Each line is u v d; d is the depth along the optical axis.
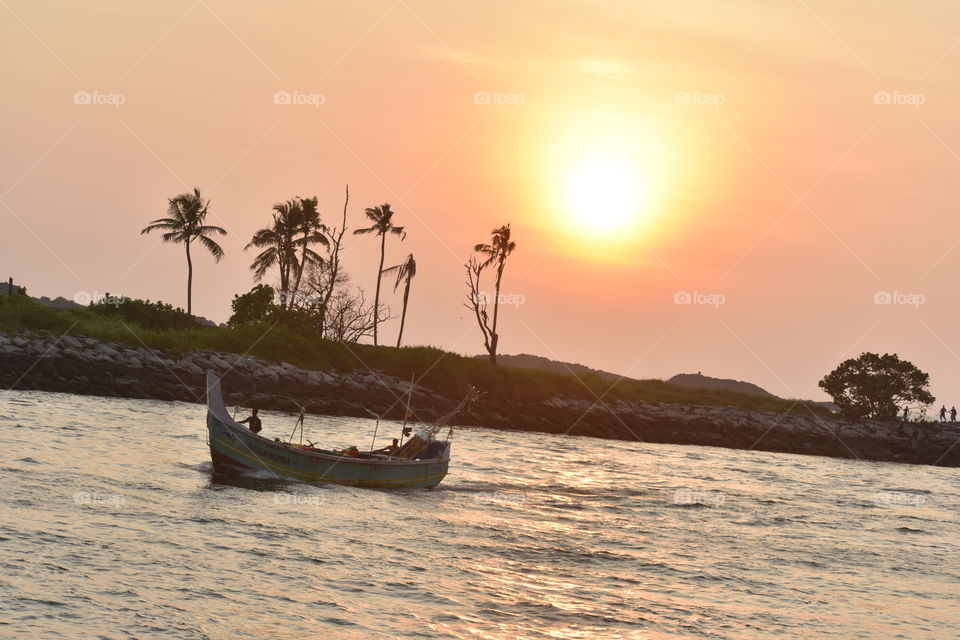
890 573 32.81
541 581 27.05
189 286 99.31
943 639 25.11
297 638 20.28
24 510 28.14
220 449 38.06
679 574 29.61
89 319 87.38
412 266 109.44
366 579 25.30
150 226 98.06
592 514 40.03
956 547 39.53
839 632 24.73
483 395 97.56
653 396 121.94
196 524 29.36
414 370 96.69
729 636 23.41
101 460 38.59
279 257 105.88
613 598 25.92
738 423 114.44
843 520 44.97
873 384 140.38
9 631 18.83
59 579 22.17
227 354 84.56
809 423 123.94
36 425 46.81
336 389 85.62
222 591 22.83
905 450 122.94
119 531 27.16
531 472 53.41
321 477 40.22
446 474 46.62
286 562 26.09
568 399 106.19
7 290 98.44
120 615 20.41
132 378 74.44
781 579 30.27
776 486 59.06
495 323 118.50
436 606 23.48
